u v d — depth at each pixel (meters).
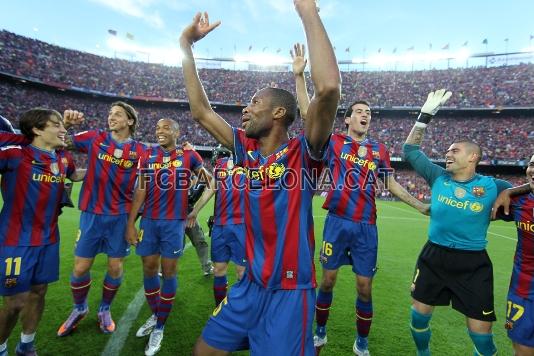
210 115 1.86
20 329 3.20
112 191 3.39
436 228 2.73
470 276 2.54
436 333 3.48
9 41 33.50
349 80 43.50
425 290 2.70
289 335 1.62
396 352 3.09
